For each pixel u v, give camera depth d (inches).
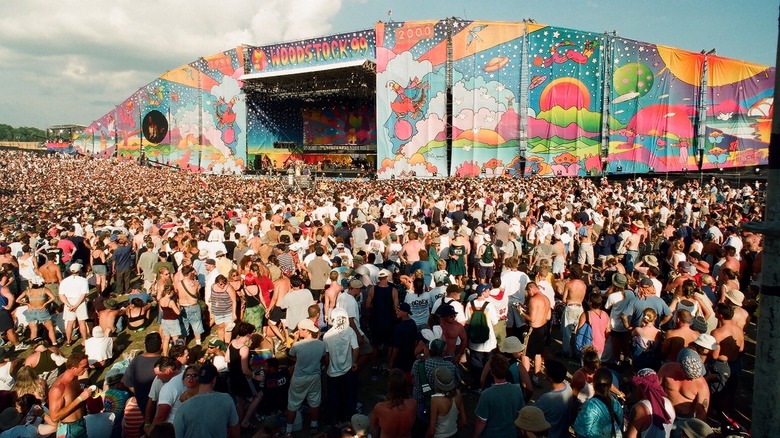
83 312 364.5
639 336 249.8
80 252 519.8
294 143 2181.3
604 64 1398.9
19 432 195.5
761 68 1362.0
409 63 1524.4
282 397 252.8
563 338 305.1
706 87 1380.4
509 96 1445.6
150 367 218.8
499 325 277.9
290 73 1669.5
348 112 2074.3
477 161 1486.2
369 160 2032.5
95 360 311.3
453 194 773.9
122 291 482.3
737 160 1385.3
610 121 1407.5
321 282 376.5
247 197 895.1
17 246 483.8
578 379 193.2
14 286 416.8
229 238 499.8
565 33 1405.0
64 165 2139.5
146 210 665.6
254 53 1882.4
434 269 406.9
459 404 186.7
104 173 1822.1
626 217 514.9
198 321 344.2
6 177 1706.4
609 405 162.2
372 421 181.3
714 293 304.8
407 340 256.8
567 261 532.4
